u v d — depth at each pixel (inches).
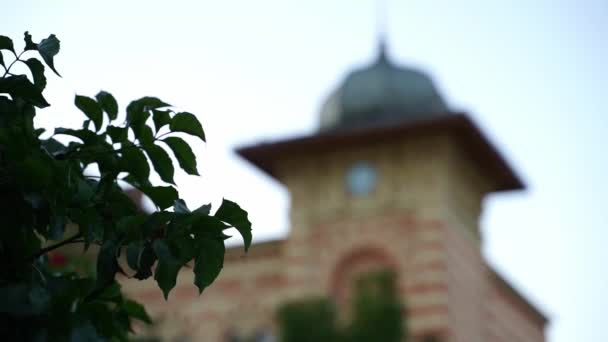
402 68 1071.6
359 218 974.4
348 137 983.0
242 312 988.6
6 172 91.4
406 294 927.7
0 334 84.3
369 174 988.6
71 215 96.9
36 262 97.2
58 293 88.1
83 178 100.9
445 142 976.3
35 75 97.8
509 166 1029.8
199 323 993.5
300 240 986.1
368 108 1047.0
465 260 981.8
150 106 102.7
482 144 987.3
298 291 965.2
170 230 95.5
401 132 976.9
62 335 86.0
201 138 102.8
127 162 102.7
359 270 965.8
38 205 92.4
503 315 1104.8
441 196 958.4
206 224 96.7
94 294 95.5
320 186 1000.9
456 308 936.3
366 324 780.6
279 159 1022.4
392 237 956.0
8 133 90.3
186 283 1005.2
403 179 976.3
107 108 105.3
